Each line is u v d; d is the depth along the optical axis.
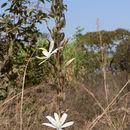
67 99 5.79
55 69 1.52
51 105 4.62
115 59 10.14
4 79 4.95
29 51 5.36
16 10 5.16
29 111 4.52
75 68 8.24
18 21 5.19
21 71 5.26
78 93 6.00
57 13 1.51
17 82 5.21
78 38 9.84
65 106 5.12
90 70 8.52
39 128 4.18
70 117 4.91
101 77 7.49
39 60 5.29
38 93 5.12
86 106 5.43
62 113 1.51
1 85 4.81
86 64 8.93
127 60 10.31
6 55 5.09
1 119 4.14
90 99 5.75
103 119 3.73
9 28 5.16
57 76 1.51
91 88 6.68
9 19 5.16
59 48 1.51
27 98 4.81
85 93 6.05
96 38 15.71
